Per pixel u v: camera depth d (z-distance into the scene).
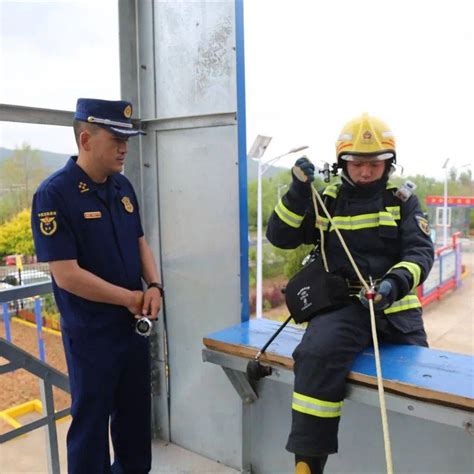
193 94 2.30
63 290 1.84
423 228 1.72
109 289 1.80
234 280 2.29
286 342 2.00
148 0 2.39
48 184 1.76
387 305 1.55
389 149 1.68
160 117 2.44
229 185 2.25
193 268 2.43
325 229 1.82
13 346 1.98
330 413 1.58
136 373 2.05
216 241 2.33
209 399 2.48
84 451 1.87
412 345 1.83
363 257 1.77
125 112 1.82
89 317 1.84
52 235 1.72
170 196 2.47
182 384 2.58
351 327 1.67
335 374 1.60
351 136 1.69
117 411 2.10
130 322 1.95
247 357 1.98
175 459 2.53
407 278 1.59
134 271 1.97
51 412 2.13
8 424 3.30
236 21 2.11
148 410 2.14
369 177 1.73
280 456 2.32
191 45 2.27
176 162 2.42
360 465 2.08
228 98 2.18
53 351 3.13
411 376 1.57
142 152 2.53
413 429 1.93
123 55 2.41
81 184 1.82
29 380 3.96
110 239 1.88
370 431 2.03
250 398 2.33
